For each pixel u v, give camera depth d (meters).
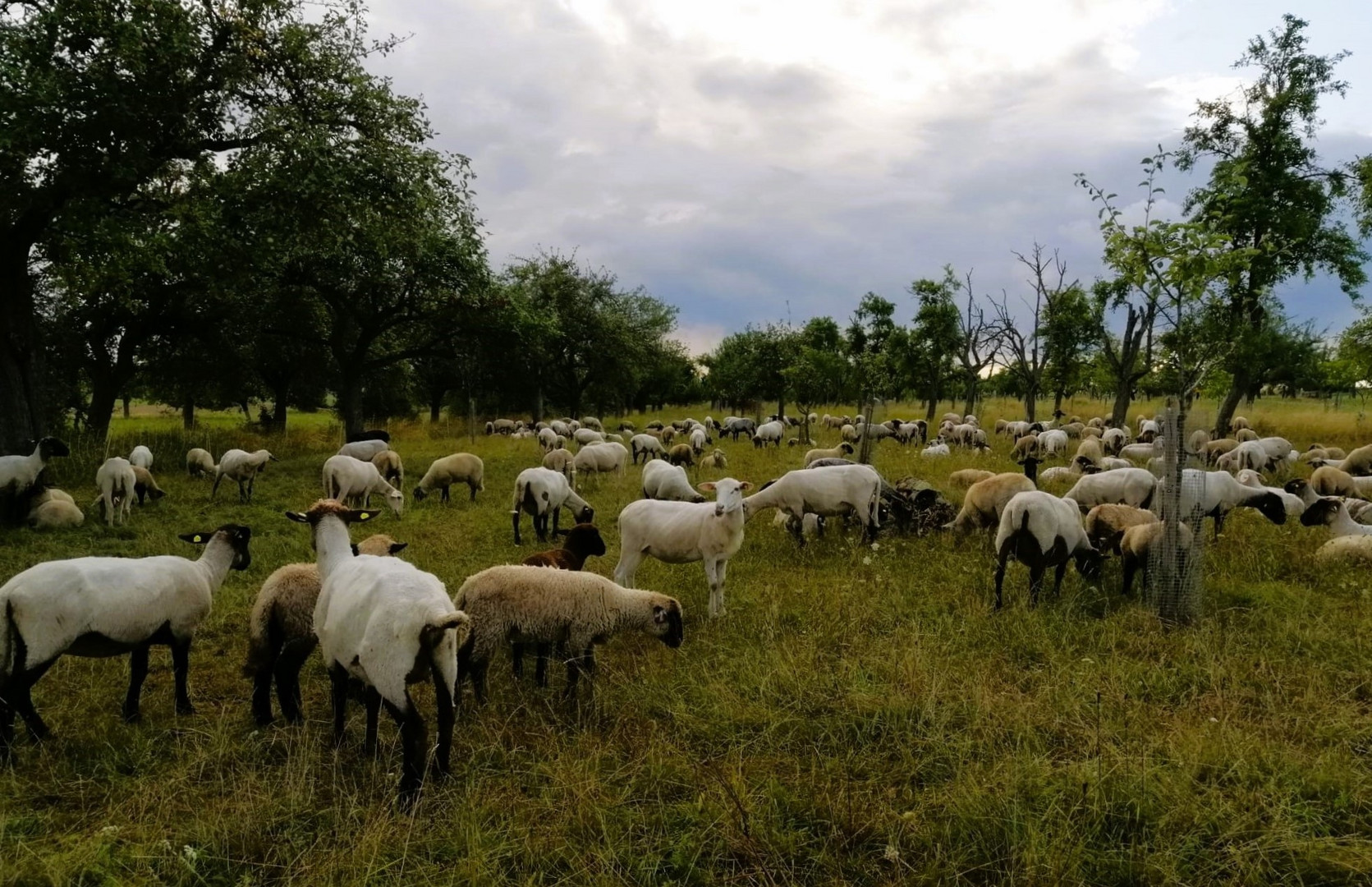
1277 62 20.88
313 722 5.42
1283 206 20.52
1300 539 10.33
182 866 3.76
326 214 16.80
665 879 3.70
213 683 6.23
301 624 5.45
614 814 4.15
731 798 4.21
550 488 11.74
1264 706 5.40
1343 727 4.93
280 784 4.51
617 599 5.90
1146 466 17.06
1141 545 7.92
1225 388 19.92
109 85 12.87
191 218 15.65
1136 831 3.96
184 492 16.42
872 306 33.19
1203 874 3.62
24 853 3.85
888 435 28.61
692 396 75.38
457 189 20.39
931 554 10.27
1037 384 32.53
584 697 5.77
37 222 14.58
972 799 4.09
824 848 3.84
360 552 6.91
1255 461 17.03
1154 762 4.53
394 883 3.63
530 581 5.68
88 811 4.36
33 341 15.70
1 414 15.12
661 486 13.27
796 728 5.16
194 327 25.48
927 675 5.75
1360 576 8.42
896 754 4.84
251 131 15.77
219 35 14.90
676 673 6.12
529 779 4.64
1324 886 3.54
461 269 24.92
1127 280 8.95
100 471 12.52
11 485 12.23
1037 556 7.77
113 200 14.24
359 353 26.52
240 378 32.28
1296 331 22.91
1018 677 6.00
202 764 4.77
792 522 11.38
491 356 33.19
